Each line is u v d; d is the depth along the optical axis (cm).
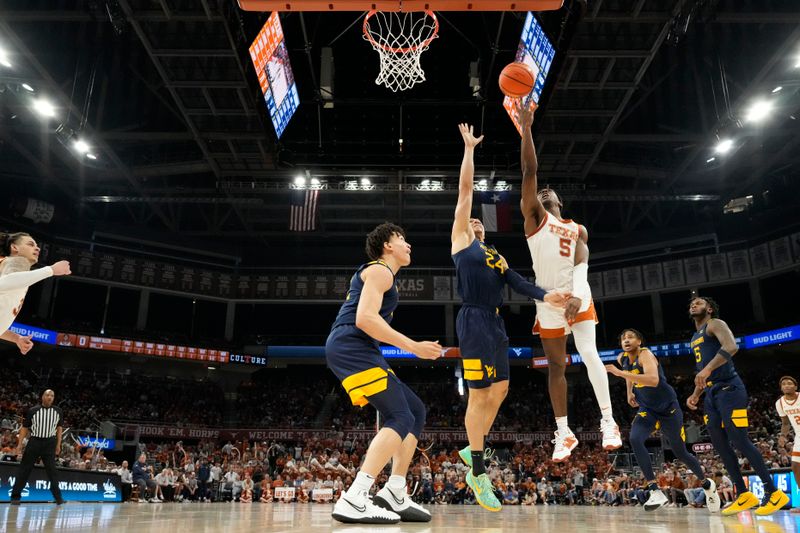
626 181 3341
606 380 487
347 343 359
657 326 3353
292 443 3125
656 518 478
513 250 3712
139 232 3412
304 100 2464
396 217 3478
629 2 1928
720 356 552
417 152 2473
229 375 3509
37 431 821
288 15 2066
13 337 489
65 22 2191
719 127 2453
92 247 3262
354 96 2528
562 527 335
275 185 3008
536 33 1905
